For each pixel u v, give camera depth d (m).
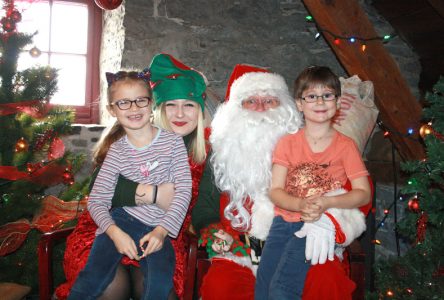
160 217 1.91
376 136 3.49
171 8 3.44
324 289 1.75
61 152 2.69
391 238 3.29
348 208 1.86
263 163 2.11
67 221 2.62
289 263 1.83
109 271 1.77
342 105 2.74
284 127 2.16
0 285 2.44
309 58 3.70
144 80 1.93
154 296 1.73
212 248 1.98
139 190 1.87
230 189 2.13
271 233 1.96
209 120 2.65
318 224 1.83
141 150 1.92
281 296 1.77
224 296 1.86
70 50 3.63
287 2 3.65
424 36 3.40
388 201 3.35
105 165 1.93
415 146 3.12
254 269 2.01
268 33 3.62
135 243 1.83
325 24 3.04
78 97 3.66
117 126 2.12
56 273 2.71
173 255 1.87
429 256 2.17
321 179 1.94
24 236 2.52
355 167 1.93
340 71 3.73
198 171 2.21
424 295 2.09
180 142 1.99
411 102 3.14
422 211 2.21
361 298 1.85
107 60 3.56
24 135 2.55
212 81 3.54
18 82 2.55
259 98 2.18
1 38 2.48
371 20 3.69
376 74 3.09
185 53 3.48
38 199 2.60
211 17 3.52
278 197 1.92
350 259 1.87
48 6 3.56
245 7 3.58
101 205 1.88
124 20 3.34
